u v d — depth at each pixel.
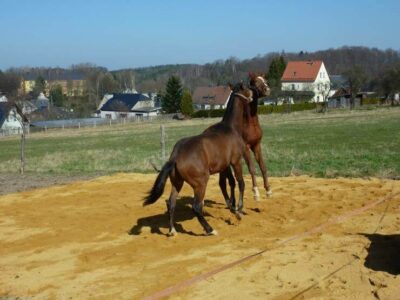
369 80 95.06
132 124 81.44
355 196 12.88
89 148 37.22
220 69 176.38
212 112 86.81
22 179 19.67
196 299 6.92
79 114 113.75
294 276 7.57
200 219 9.88
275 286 7.24
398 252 8.37
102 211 12.88
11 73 122.31
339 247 8.83
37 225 11.83
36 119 102.75
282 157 22.19
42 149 39.72
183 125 65.38
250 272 7.83
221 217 11.58
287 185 14.98
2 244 10.41
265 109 80.38
